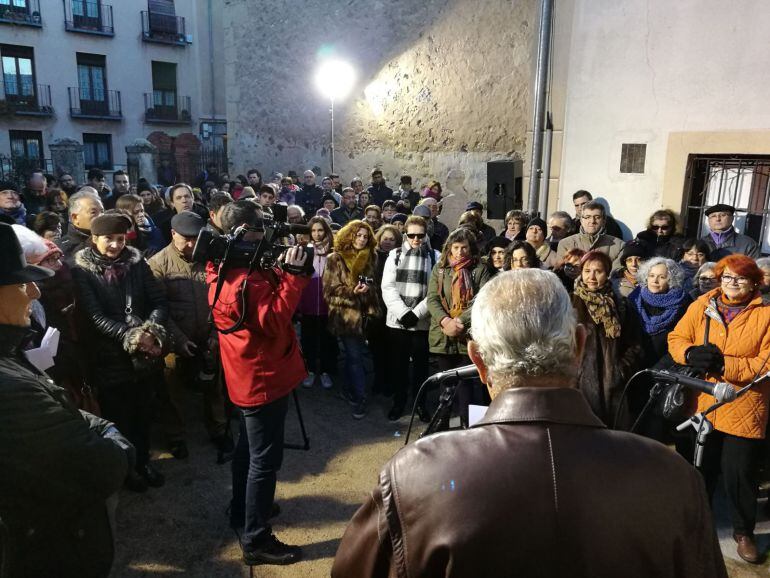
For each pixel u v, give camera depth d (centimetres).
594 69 587
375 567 97
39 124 1920
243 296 235
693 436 283
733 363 262
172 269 351
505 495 87
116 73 2053
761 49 493
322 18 1012
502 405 97
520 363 97
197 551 279
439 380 201
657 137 556
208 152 1778
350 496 328
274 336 246
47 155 1948
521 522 85
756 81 499
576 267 388
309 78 1058
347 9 970
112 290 310
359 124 987
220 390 373
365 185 995
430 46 867
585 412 95
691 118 536
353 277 432
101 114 2030
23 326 151
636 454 90
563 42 606
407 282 422
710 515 92
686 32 527
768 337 261
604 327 294
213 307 246
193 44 2214
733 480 273
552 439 91
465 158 853
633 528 85
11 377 135
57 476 137
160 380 349
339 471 354
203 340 356
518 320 98
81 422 146
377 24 930
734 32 504
